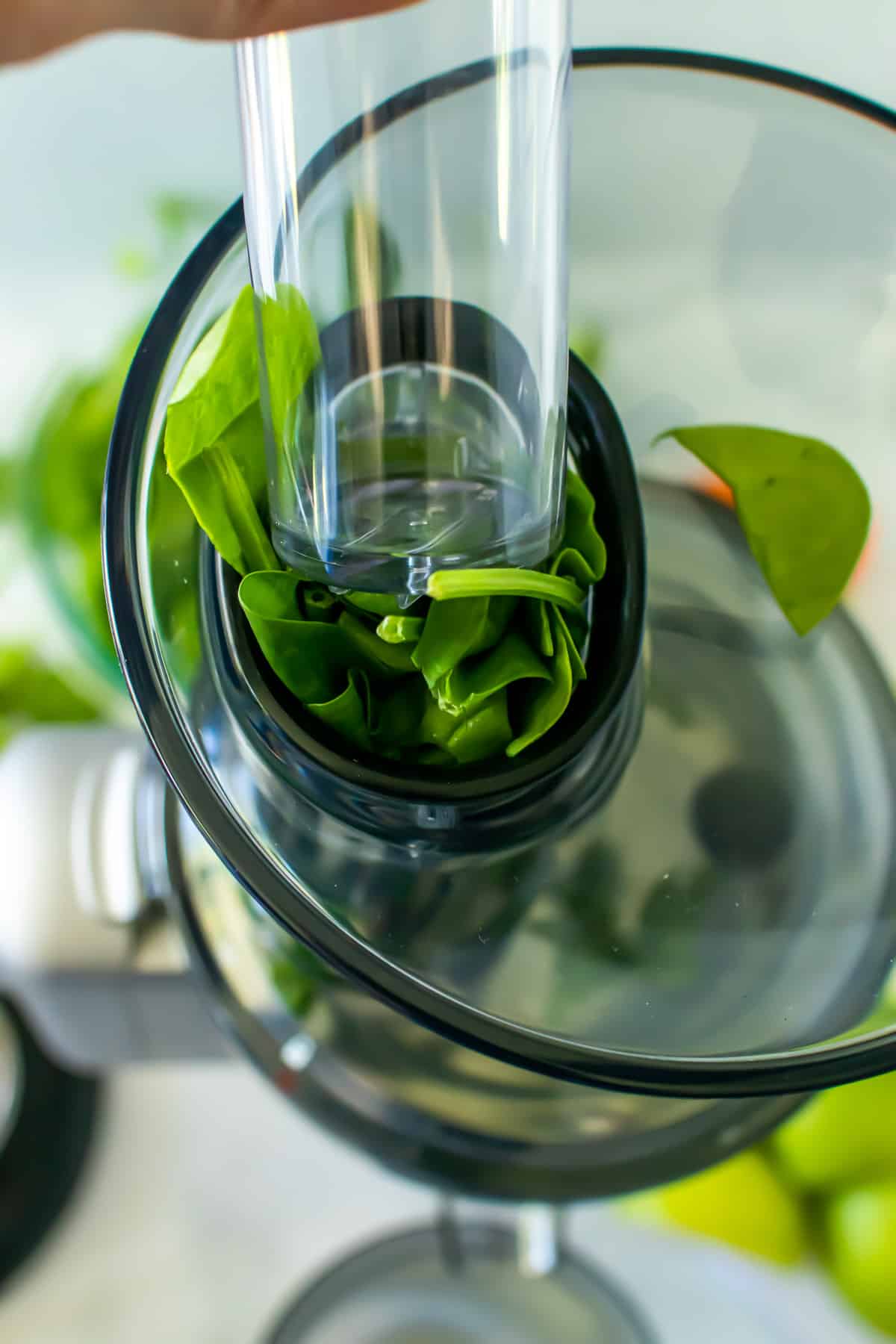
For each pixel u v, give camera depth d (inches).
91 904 17.9
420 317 12.6
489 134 12.4
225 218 13.9
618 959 13.3
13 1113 24.7
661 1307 24.2
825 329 14.7
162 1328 24.1
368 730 12.7
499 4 12.2
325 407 12.7
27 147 26.9
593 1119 15.6
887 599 14.6
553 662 12.6
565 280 12.9
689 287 14.8
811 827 13.8
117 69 25.7
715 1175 23.0
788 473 14.4
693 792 13.8
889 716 14.3
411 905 13.2
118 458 13.3
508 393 12.7
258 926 15.6
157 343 13.6
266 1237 25.4
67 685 28.5
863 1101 21.5
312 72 12.3
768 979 13.3
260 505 13.2
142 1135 26.4
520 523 12.7
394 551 12.6
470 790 12.4
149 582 13.2
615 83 14.3
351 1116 16.6
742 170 14.5
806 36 23.5
